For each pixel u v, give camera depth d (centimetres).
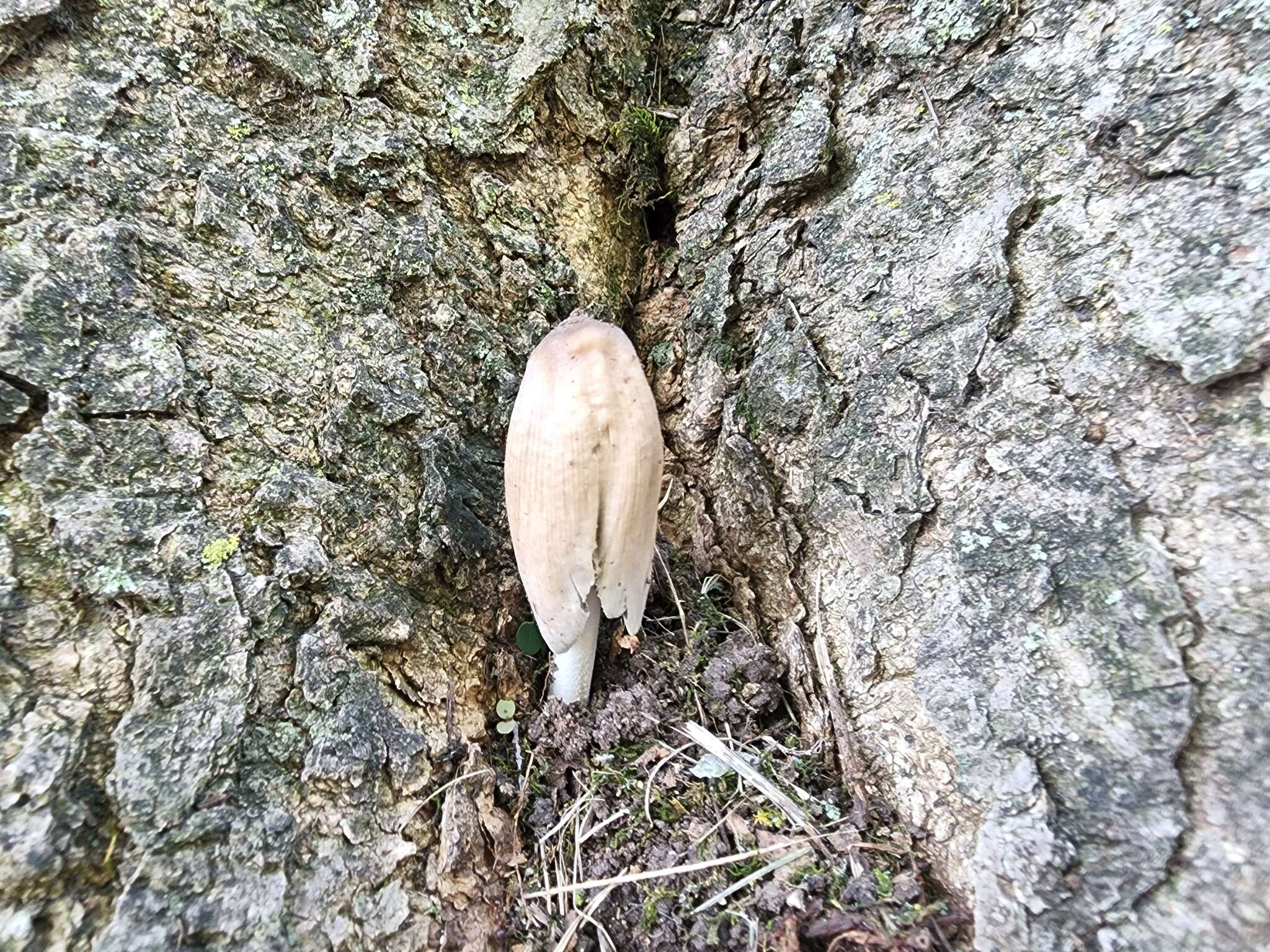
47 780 10
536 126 17
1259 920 10
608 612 14
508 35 17
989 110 15
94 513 12
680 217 19
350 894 12
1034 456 13
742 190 17
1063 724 12
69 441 12
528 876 14
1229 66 12
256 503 13
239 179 14
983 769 12
